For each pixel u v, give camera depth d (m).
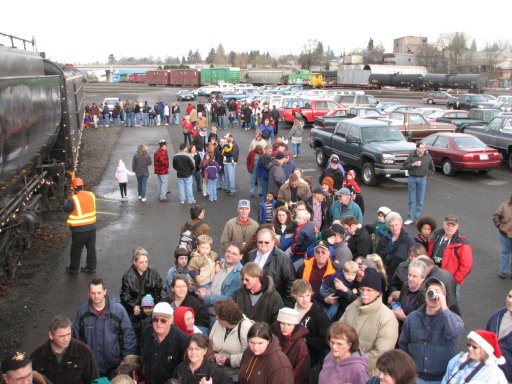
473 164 18.36
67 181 15.19
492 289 9.30
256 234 7.08
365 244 7.64
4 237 9.21
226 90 67.69
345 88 75.75
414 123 23.88
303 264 6.79
